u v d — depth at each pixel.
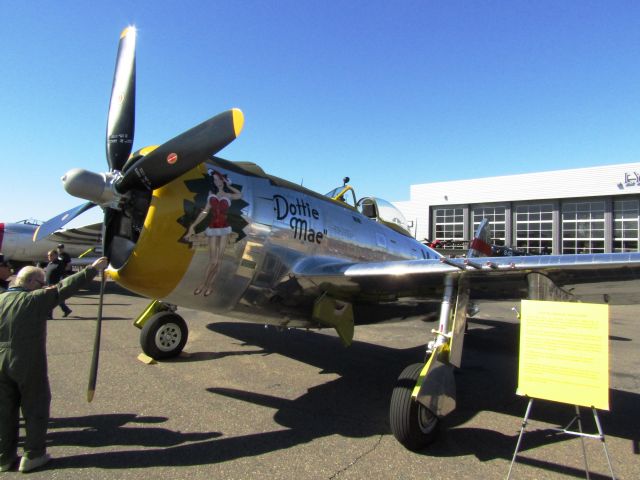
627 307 14.00
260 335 7.28
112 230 3.44
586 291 3.95
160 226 3.16
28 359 2.61
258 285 3.95
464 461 2.97
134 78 3.56
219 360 5.55
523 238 31.64
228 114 3.04
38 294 2.70
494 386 4.89
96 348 3.06
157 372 4.88
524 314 2.66
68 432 3.22
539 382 2.54
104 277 3.10
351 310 4.70
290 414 3.78
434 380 3.19
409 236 6.74
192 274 3.45
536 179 30.75
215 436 3.25
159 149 3.03
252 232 3.80
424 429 3.17
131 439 3.13
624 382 5.08
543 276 3.52
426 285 4.06
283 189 4.31
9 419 2.65
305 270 4.17
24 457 2.64
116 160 3.45
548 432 3.56
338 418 3.72
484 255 9.16
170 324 5.48
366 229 5.33
